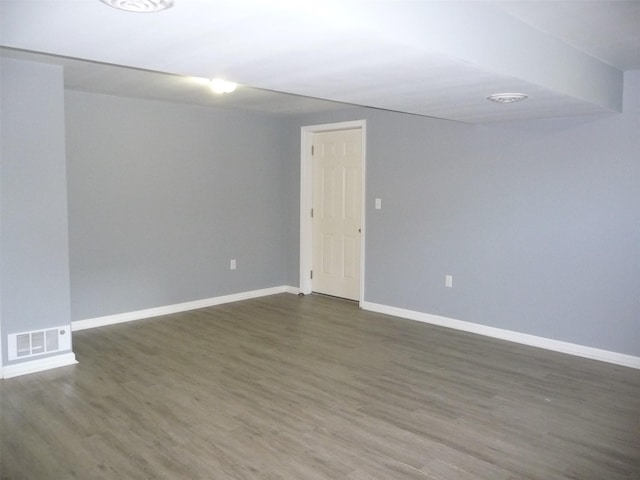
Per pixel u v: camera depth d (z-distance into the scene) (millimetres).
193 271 5832
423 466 2580
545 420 3098
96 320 5090
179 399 3371
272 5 1735
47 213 3809
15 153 3633
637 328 4004
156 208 5461
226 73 2742
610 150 4043
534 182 4480
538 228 4488
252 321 5324
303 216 6512
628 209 3990
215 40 2131
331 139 6250
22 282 3742
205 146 5816
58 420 3062
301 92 3223
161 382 3656
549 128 4355
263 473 2510
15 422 3033
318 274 6598
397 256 5539
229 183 6090
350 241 6180
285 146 6621
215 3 1708
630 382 3711
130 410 3203
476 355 4301
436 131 5117
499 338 4793
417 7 2174
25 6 1755
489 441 2838
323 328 5082
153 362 4070
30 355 3814
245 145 6203
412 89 3100
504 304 4758
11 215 3656
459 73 2684
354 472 2523
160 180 5465
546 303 4488
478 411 3217
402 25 2113
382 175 5602
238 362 4086
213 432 2924
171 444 2787
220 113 5922
